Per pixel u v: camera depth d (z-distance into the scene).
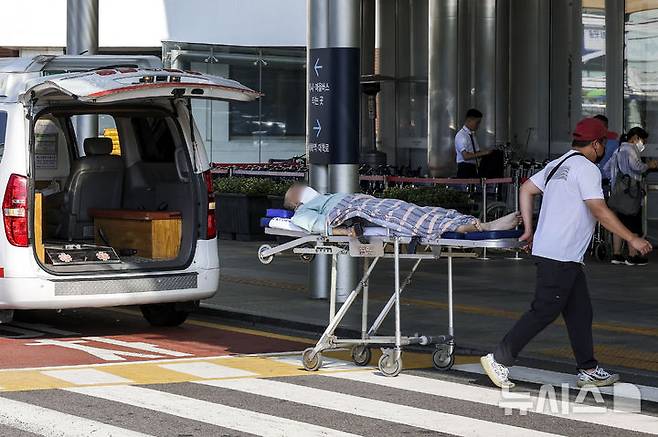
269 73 37.94
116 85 14.59
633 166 22.62
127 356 14.30
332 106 17.75
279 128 38.34
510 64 32.00
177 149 16.27
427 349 14.84
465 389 12.43
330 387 12.48
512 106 32.03
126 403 11.61
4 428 10.59
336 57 17.72
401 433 10.48
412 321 16.42
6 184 15.02
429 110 32.28
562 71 30.52
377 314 17.02
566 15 30.36
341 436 10.34
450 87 31.92
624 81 28.44
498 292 19.28
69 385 12.48
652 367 13.41
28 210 15.01
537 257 12.29
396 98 36.31
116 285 15.39
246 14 39.75
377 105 36.84
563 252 12.18
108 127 35.34
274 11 39.62
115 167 17.20
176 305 16.31
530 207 12.47
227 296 18.83
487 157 26.69
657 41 27.36
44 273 15.04
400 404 11.66
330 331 13.42
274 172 29.39
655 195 25.78
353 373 13.28
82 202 17.12
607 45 28.94
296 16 39.47
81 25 23.81
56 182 18.27
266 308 17.58
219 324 17.08
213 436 10.32
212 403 11.64
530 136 31.56
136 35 40.72
